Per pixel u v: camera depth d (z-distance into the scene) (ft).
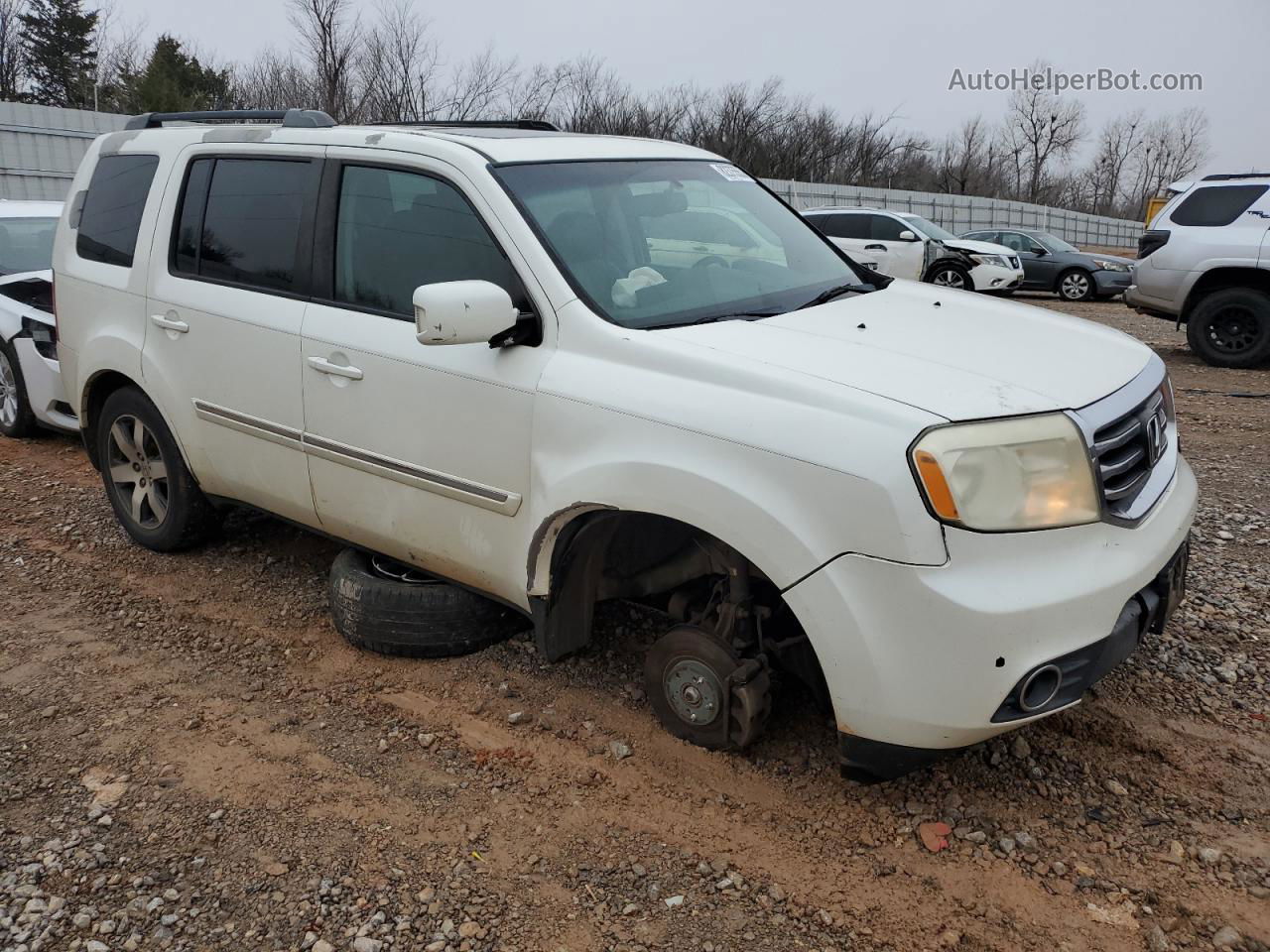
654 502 9.58
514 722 11.57
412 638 12.78
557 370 10.43
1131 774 10.41
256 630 14.06
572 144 12.67
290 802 10.21
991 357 9.92
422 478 11.73
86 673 12.89
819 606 8.80
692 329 10.32
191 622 14.34
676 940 8.39
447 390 11.27
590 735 11.31
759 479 9.00
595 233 11.43
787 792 10.24
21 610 14.71
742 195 13.91
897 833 9.64
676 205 12.64
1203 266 35.24
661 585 11.36
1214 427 25.89
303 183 13.07
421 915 8.66
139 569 16.15
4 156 63.10
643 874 9.16
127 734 11.47
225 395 13.85
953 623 8.33
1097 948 8.25
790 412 8.98
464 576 12.03
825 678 9.35
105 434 16.55
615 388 9.97
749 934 8.44
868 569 8.54
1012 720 8.66
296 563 16.33
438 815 10.01
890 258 61.57
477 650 13.11
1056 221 138.72
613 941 8.38
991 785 10.28
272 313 13.10
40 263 25.50
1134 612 9.22
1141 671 12.38
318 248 12.75
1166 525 9.75
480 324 10.01
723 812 9.98
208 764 10.89
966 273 62.18
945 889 8.93
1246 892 8.79
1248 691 12.02
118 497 16.89
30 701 12.16
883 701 8.74
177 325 14.33
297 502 13.56
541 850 9.49
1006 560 8.48
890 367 9.39
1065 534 8.72
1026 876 9.06
